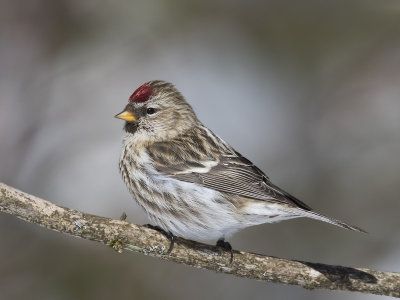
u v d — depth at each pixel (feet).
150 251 27.04
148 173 29.91
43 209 25.63
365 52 48.65
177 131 31.55
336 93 48.06
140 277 38.63
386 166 44.19
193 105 46.93
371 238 41.42
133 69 48.39
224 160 30.35
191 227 29.84
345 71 48.47
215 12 48.96
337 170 44.37
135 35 49.19
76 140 44.96
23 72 46.24
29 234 39.40
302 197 43.57
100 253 38.78
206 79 48.65
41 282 37.99
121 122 46.09
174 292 38.52
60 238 39.11
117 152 44.45
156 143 30.81
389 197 42.96
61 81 47.06
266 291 39.19
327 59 48.73
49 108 46.01
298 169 44.73
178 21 48.85
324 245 41.39
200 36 49.70
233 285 39.19
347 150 45.52
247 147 45.37
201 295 38.91
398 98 47.67
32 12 46.14
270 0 49.01
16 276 38.22
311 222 41.96
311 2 48.88
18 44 46.32
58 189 42.34
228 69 49.26
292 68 48.70
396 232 41.63
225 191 29.53
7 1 45.62
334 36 48.73
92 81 47.47
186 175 29.76
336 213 42.83
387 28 48.88
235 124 46.39
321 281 27.37
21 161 43.60
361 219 42.42
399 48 48.73
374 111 47.37
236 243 41.24
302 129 46.85
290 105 47.98
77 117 46.01
